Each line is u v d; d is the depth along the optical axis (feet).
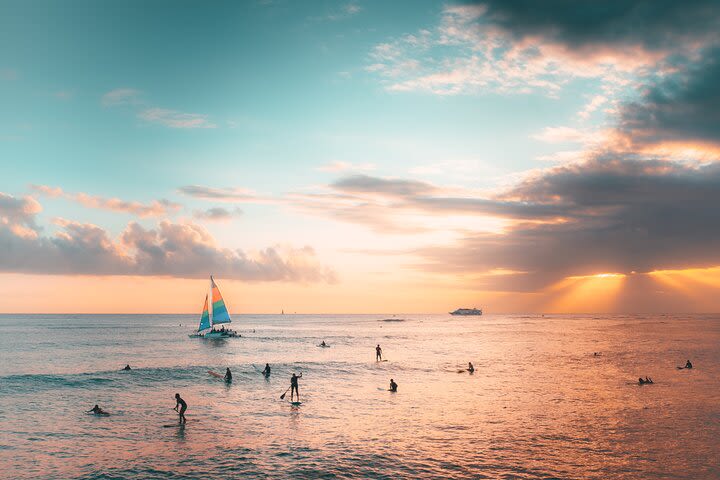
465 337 439.63
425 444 86.79
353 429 97.71
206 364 209.67
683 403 122.11
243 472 72.38
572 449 83.20
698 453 80.28
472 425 100.58
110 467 74.95
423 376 176.14
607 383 156.25
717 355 248.73
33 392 140.15
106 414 110.83
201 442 88.43
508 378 169.89
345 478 69.87
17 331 537.24
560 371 189.47
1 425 101.24
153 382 160.25
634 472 71.36
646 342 351.87
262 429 97.81
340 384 157.38
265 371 175.52
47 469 74.18
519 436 91.81
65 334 478.59
